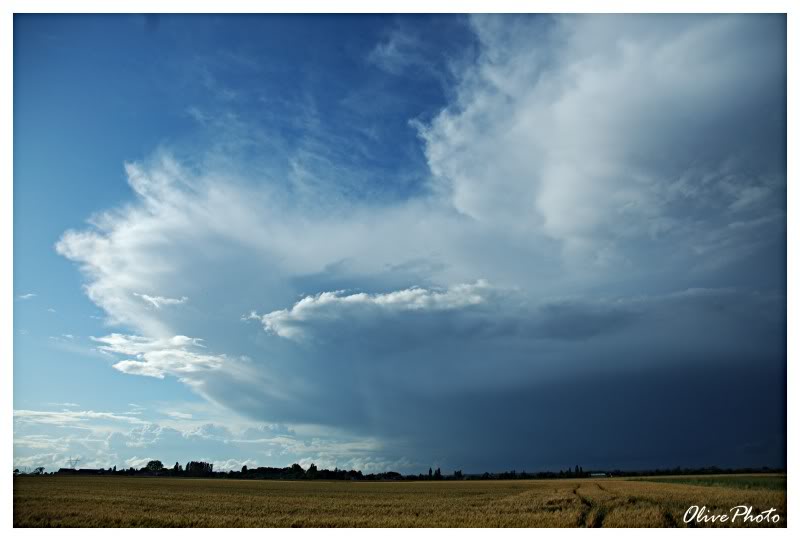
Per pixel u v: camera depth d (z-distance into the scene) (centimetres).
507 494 5281
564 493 4712
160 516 3453
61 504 4028
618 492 4362
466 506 3931
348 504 4316
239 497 5100
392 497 5175
